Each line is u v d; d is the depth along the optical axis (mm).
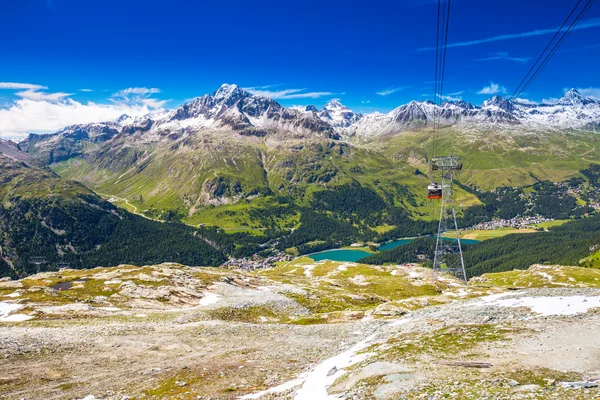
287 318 92062
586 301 45406
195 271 141750
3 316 76062
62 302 88875
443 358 30547
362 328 63469
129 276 121750
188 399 29844
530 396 19625
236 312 90312
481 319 45688
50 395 33094
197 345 54031
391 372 27766
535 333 34875
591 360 25859
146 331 62500
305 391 28047
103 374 39438
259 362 42625
